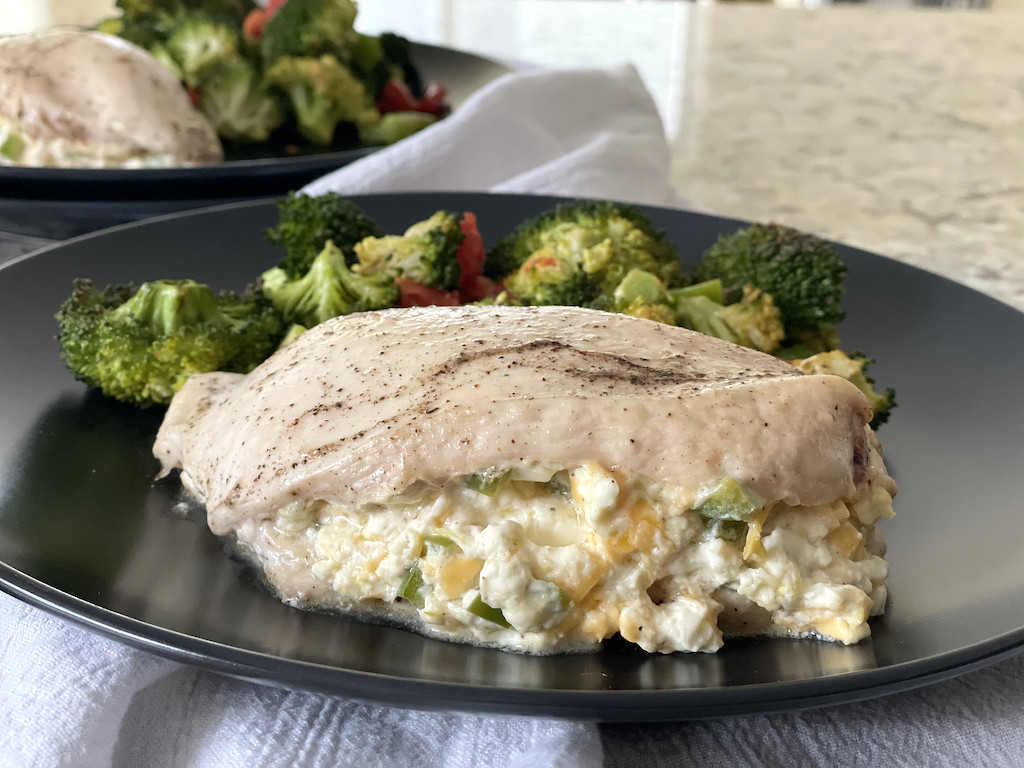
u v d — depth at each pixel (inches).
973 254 13.0
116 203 12.1
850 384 6.2
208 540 6.7
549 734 5.4
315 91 16.0
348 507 6.0
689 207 13.8
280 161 12.9
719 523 5.8
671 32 25.3
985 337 9.1
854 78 21.7
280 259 10.5
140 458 7.6
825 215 14.3
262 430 6.3
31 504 6.8
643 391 6.0
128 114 14.3
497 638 5.8
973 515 7.0
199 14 16.6
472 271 9.8
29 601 5.5
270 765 5.4
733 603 5.9
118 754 5.6
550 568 5.7
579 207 10.1
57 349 8.8
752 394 6.0
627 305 8.8
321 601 6.1
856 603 5.8
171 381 8.2
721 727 5.7
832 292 9.2
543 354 6.3
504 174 13.1
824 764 5.5
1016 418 8.2
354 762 5.5
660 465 5.7
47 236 12.4
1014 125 18.9
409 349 6.5
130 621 5.3
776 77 21.8
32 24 25.1
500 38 26.0
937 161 16.9
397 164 12.6
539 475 5.8
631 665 5.6
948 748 5.6
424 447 5.8
